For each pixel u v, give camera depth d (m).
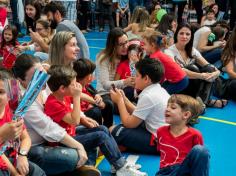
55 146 2.70
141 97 3.29
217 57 5.70
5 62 5.11
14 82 2.42
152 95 3.26
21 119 2.00
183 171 2.43
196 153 2.34
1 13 6.84
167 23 5.60
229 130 4.18
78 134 3.01
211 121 4.45
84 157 2.66
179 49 4.73
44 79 1.98
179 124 2.57
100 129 3.02
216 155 3.54
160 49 4.37
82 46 4.26
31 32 5.02
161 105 3.26
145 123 3.40
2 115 2.23
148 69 3.23
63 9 5.04
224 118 4.58
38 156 2.57
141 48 4.29
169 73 4.16
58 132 2.62
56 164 2.61
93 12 11.77
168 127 2.66
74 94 2.73
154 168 3.20
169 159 2.59
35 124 2.60
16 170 2.28
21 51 5.16
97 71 4.22
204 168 2.36
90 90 3.75
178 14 11.01
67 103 2.94
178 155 2.56
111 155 2.86
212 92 5.14
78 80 3.46
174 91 4.25
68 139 2.65
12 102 2.38
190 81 4.60
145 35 4.21
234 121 4.48
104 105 3.57
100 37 10.72
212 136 4.00
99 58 4.23
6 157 2.27
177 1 10.89
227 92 5.28
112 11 11.24
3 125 2.01
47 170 2.63
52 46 3.32
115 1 11.18
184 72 4.30
